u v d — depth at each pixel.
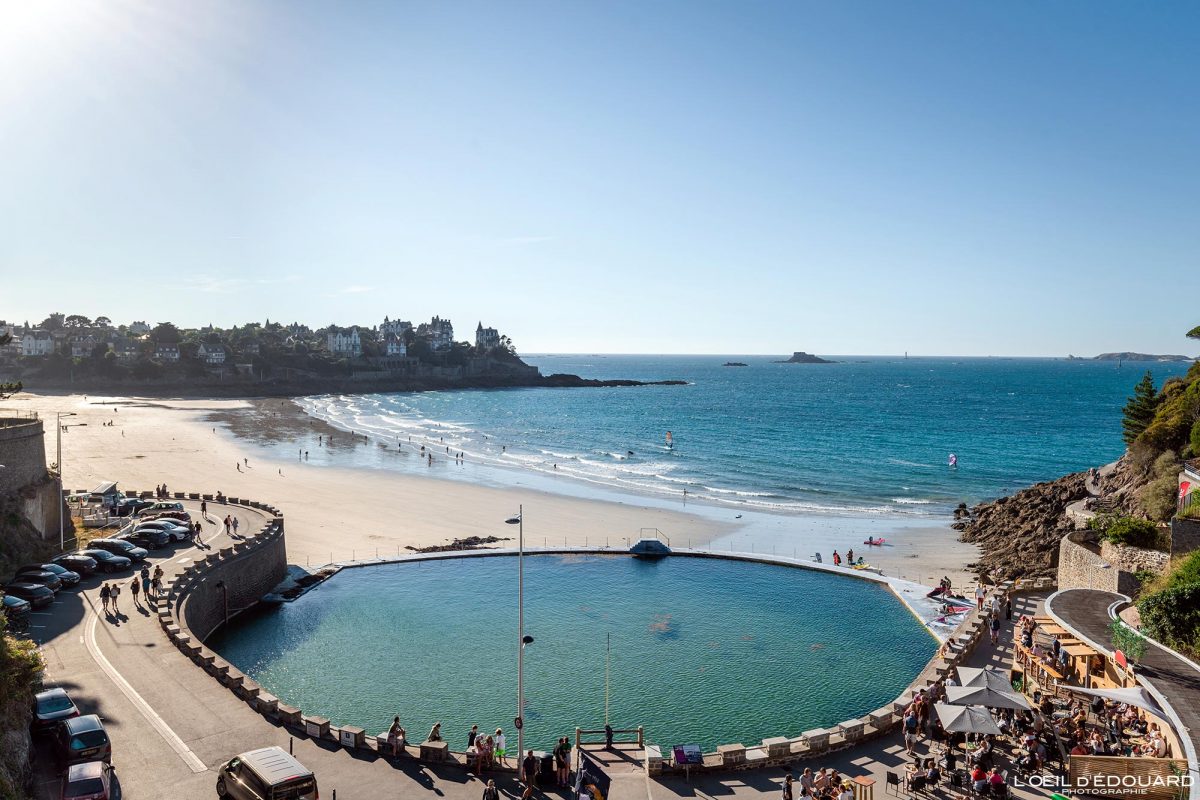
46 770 22.97
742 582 52.03
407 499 84.00
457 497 86.31
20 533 46.84
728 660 39.19
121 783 22.70
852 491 97.81
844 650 40.53
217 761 24.20
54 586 40.06
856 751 26.75
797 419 199.00
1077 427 177.62
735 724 32.56
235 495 82.69
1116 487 65.75
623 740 30.64
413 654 39.75
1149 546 41.28
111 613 37.34
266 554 48.94
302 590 49.53
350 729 26.09
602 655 39.72
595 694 35.25
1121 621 28.23
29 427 51.81
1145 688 24.45
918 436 160.12
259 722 26.97
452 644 41.06
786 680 36.84
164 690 29.11
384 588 50.19
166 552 49.31
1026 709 25.03
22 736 22.70
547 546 63.38
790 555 63.84
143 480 89.75
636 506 83.88
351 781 24.02
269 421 169.25
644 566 55.31
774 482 103.81
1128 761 21.92
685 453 134.12
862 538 70.94
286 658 39.19
